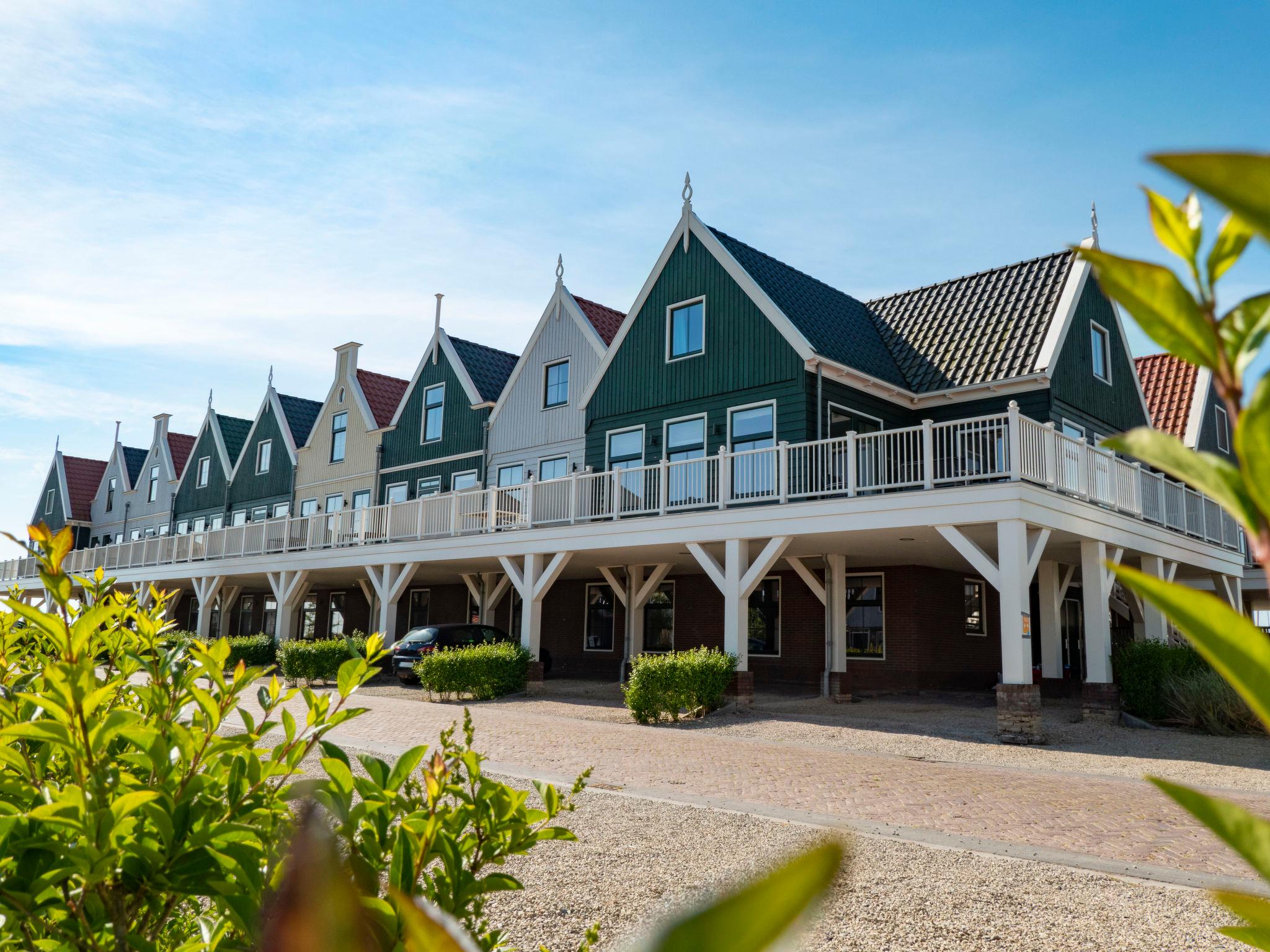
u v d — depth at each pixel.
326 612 36.25
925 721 15.82
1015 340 21.05
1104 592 16.17
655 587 22.16
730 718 16.03
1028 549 15.96
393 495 31.42
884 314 24.64
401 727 14.12
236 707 2.26
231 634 40.81
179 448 46.94
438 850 1.97
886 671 21.03
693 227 22.52
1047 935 5.24
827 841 0.40
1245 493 0.67
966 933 5.25
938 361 21.78
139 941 1.84
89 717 2.03
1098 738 14.15
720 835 7.43
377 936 1.57
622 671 22.38
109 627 2.75
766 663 22.66
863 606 21.66
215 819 2.04
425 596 32.25
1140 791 9.80
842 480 18.05
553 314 26.91
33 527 2.11
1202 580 24.30
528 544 20.89
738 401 20.75
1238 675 0.63
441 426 30.09
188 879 1.82
